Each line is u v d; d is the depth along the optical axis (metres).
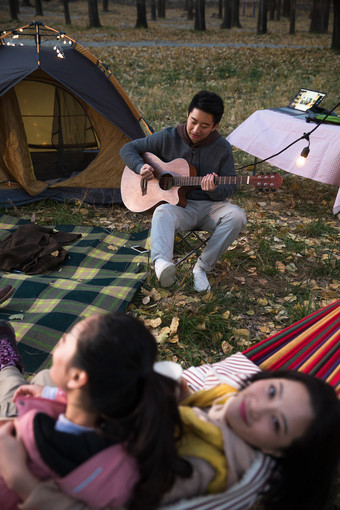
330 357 1.93
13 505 1.26
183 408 1.33
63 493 1.15
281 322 3.26
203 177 3.34
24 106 4.98
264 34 29.09
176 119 8.79
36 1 33.28
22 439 1.18
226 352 2.88
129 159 3.56
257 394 1.26
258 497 1.34
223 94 11.48
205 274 3.55
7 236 4.15
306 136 3.70
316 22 32.50
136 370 1.10
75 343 1.13
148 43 22.08
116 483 1.13
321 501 1.33
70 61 4.75
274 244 4.39
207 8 51.22
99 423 1.18
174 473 1.15
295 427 1.20
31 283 3.44
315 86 12.69
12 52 4.66
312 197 5.63
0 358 2.03
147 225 4.68
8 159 4.86
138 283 3.49
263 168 6.49
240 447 1.26
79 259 3.85
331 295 3.56
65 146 5.16
